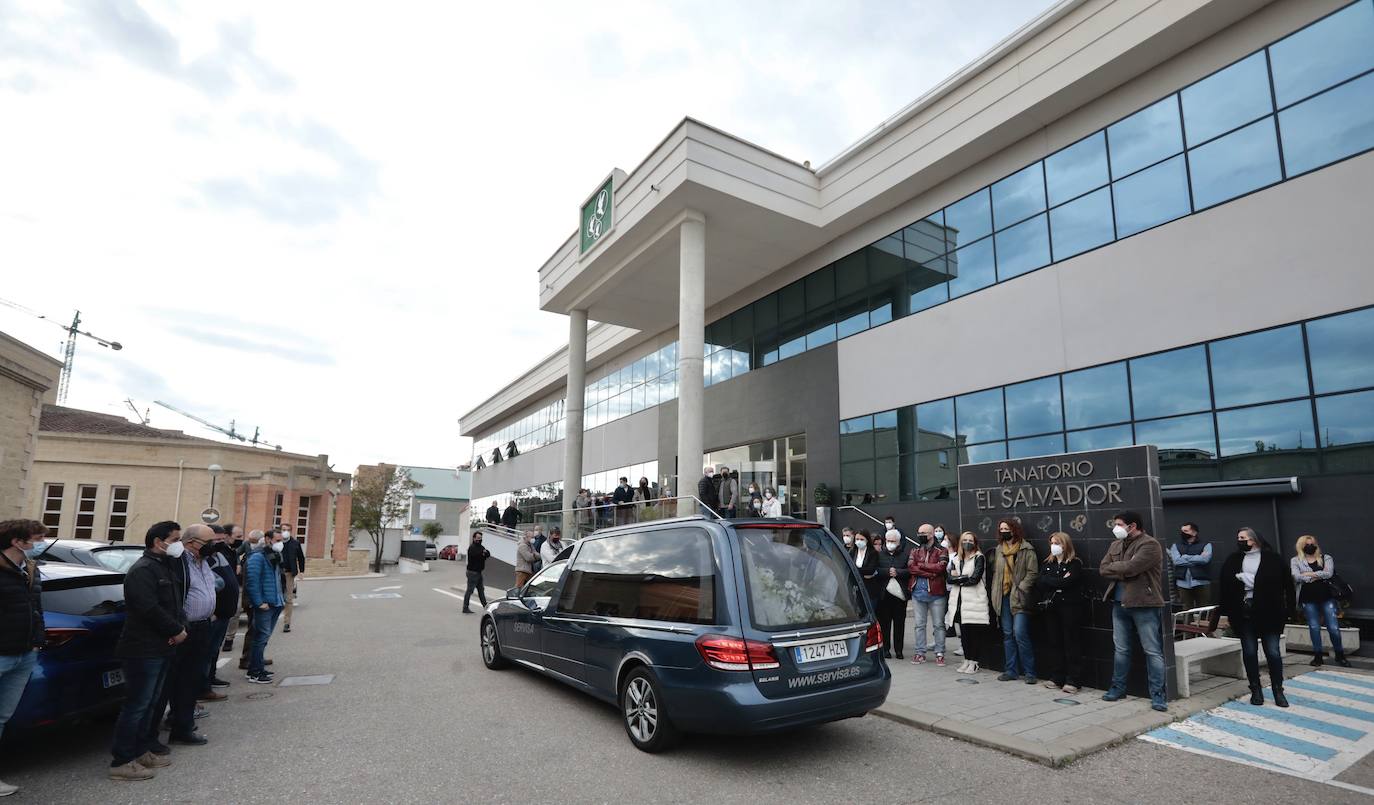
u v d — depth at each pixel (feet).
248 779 16.34
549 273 78.43
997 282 47.24
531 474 132.87
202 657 19.35
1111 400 40.09
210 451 102.68
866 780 16.21
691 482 52.85
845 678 17.93
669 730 17.85
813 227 58.54
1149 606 21.52
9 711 15.19
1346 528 30.55
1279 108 34.55
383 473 159.84
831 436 59.06
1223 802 14.83
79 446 96.12
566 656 22.82
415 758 17.81
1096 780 16.14
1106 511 24.08
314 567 106.63
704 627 17.43
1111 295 40.65
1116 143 41.27
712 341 76.23
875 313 56.44
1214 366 35.88
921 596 29.63
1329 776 16.17
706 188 52.80
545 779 16.31
